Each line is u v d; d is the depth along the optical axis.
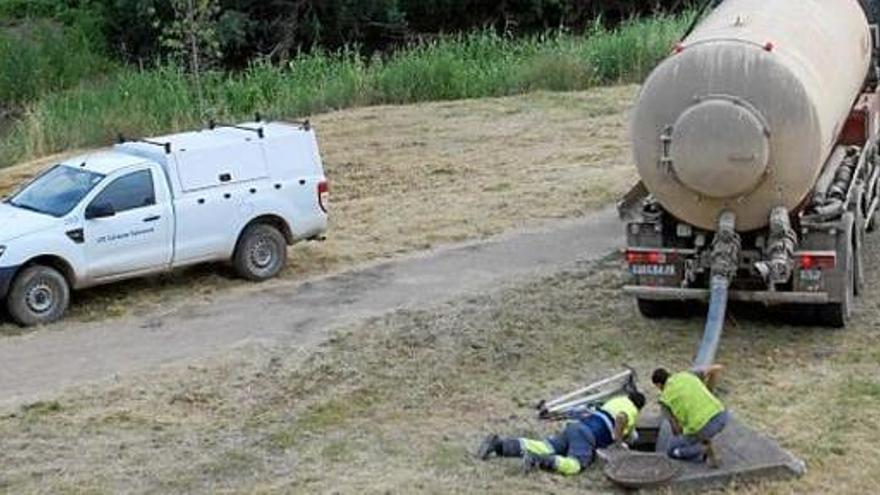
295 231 26.52
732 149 19.50
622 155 36.12
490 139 39.19
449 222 29.95
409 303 23.72
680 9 68.44
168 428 18.36
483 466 16.59
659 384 16.33
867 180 24.11
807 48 20.83
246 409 19.02
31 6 69.62
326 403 19.08
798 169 19.69
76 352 21.95
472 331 21.91
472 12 71.12
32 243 23.55
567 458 16.34
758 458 16.03
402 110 44.25
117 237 24.39
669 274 21.33
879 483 15.82
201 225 25.33
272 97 47.34
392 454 17.11
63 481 16.59
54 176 25.28
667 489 15.63
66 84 63.28
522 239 28.22
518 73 47.16
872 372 19.61
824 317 21.42
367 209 31.72
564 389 19.22
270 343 21.73
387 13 67.88
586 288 24.22
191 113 43.62
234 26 64.38
